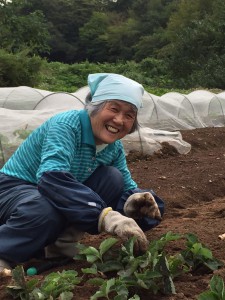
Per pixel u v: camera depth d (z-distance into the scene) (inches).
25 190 53.1
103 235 67.5
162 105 218.5
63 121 53.2
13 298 42.0
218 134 195.3
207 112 245.3
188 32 501.0
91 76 55.1
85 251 46.3
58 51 996.6
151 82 571.8
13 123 121.6
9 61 290.7
